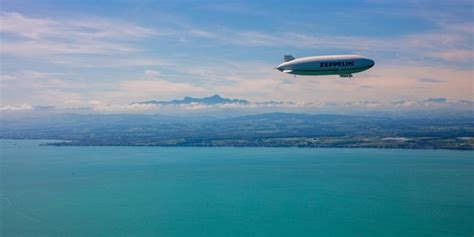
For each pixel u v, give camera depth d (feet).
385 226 642.63
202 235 617.21
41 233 633.61
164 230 639.76
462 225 643.04
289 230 632.79
